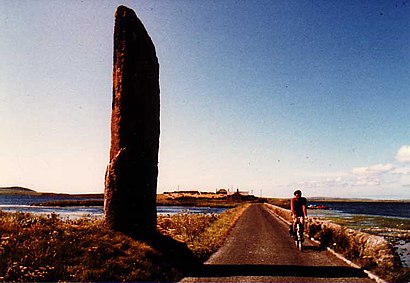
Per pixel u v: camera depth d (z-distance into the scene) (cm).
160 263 958
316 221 1730
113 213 1155
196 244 1345
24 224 1088
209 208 9006
